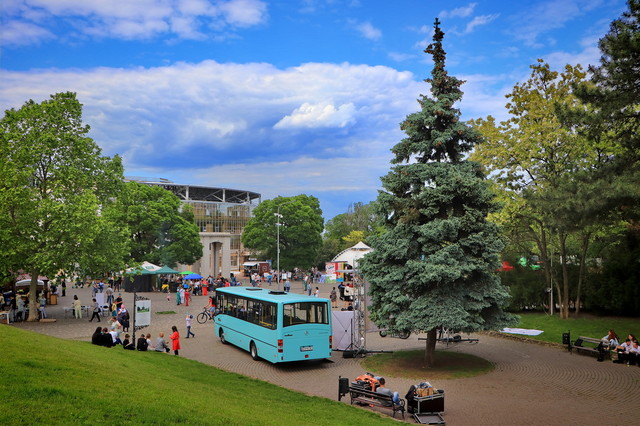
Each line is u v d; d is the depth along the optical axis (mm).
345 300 46625
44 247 32500
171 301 48562
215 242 85125
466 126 21078
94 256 33781
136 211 59188
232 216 125750
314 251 79688
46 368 11508
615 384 17891
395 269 20656
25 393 9328
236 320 25688
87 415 8852
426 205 20688
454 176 19875
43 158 35000
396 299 19859
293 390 17516
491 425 13914
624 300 30156
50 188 35250
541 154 30547
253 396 15250
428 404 14703
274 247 78125
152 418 9367
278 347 20859
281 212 77125
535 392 17125
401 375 19781
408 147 21594
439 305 19406
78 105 36812
